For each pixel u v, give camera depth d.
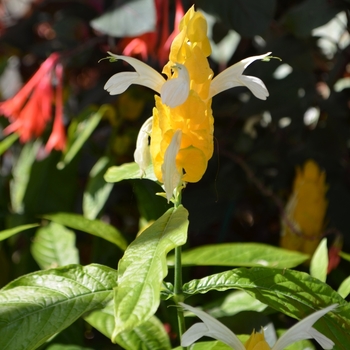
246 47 1.07
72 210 1.08
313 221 0.85
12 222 1.03
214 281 0.64
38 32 1.30
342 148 0.99
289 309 0.63
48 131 1.16
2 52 1.32
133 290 0.57
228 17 0.86
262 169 1.00
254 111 0.93
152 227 0.60
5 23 1.34
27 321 0.62
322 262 0.73
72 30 1.09
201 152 0.60
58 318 0.62
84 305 0.63
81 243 1.08
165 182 0.59
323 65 1.02
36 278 0.64
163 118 0.60
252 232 1.12
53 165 1.08
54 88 1.15
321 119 1.02
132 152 1.09
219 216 0.99
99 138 1.20
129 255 0.59
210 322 0.59
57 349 0.78
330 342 0.59
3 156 1.44
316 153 0.98
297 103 0.93
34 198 1.06
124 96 1.08
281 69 1.08
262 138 1.01
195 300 0.84
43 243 0.86
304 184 0.85
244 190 1.03
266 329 0.72
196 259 0.75
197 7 0.88
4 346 0.61
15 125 0.98
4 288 0.64
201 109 0.60
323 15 0.87
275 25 0.98
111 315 0.74
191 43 0.60
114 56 0.61
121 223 1.22
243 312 0.73
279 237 1.08
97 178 0.95
